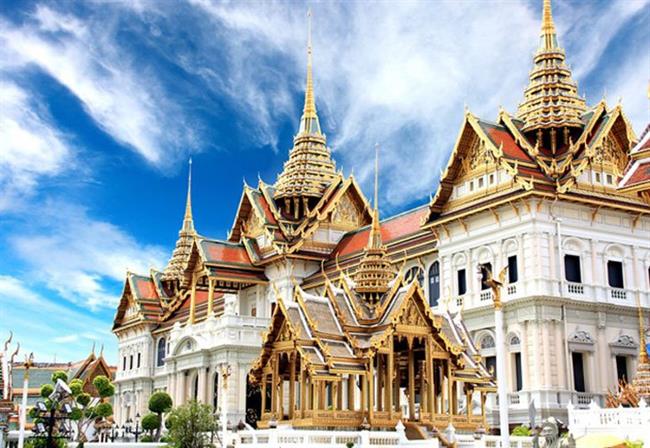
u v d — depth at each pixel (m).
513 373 61.84
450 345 41.97
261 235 95.69
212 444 51.38
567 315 61.34
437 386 43.50
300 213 95.31
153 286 126.19
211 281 91.81
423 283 72.75
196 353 90.44
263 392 41.50
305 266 92.00
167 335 117.12
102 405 65.19
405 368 44.78
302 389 38.91
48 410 50.44
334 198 94.75
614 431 43.94
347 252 89.06
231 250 95.94
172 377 94.75
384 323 40.38
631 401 51.28
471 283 66.38
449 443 39.28
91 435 80.69
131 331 126.19
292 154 99.00
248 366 86.38
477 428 42.78
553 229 62.50
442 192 69.88
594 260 63.59
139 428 89.25
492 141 66.25
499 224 64.75
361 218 96.69
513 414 59.88
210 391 88.56
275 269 93.06
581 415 45.88
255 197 97.00
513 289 62.41
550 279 61.34
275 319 40.47
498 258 64.44
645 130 39.47
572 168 63.53
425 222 70.69
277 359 40.53
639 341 63.53
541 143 67.56
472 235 67.12
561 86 68.94
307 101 102.12
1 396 54.75
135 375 122.12
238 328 86.88
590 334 62.22
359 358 39.56
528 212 62.25
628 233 65.94
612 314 63.47
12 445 57.25
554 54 70.44
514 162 64.31
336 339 40.06
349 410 39.44
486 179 66.94
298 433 36.56
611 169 66.06
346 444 36.56
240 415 84.38
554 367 59.72
